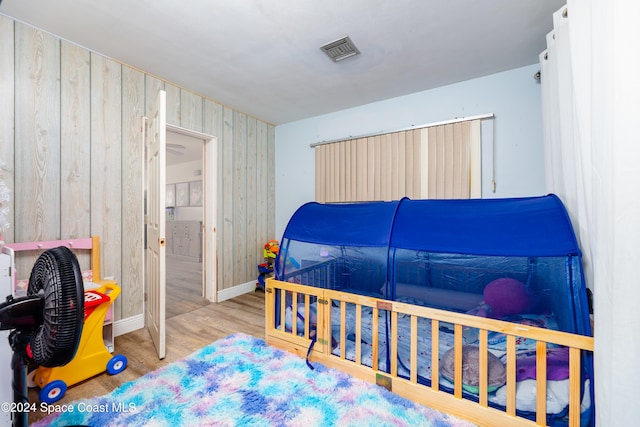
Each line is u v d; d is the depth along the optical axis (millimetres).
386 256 1677
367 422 1236
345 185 3156
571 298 1112
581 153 1117
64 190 1868
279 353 1828
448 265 1515
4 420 1041
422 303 1607
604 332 894
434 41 1901
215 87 2611
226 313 2654
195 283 3826
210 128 2906
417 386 1377
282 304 1892
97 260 1987
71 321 703
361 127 3082
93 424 1224
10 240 1646
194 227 5914
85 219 1970
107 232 2090
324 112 3299
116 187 2143
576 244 1133
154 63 2170
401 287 1669
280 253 1980
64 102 1861
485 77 2406
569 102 1350
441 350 1486
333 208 2041
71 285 722
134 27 1732
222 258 3066
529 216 1326
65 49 1861
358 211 1887
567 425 1104
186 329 2281
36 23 1687
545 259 1230
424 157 2652
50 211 1805
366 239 1617
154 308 1967
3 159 1617
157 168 1821
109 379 1589
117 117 2143
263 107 3135
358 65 2217
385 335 1633
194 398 1396
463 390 1304
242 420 1250
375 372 1500
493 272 1406
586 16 1097
